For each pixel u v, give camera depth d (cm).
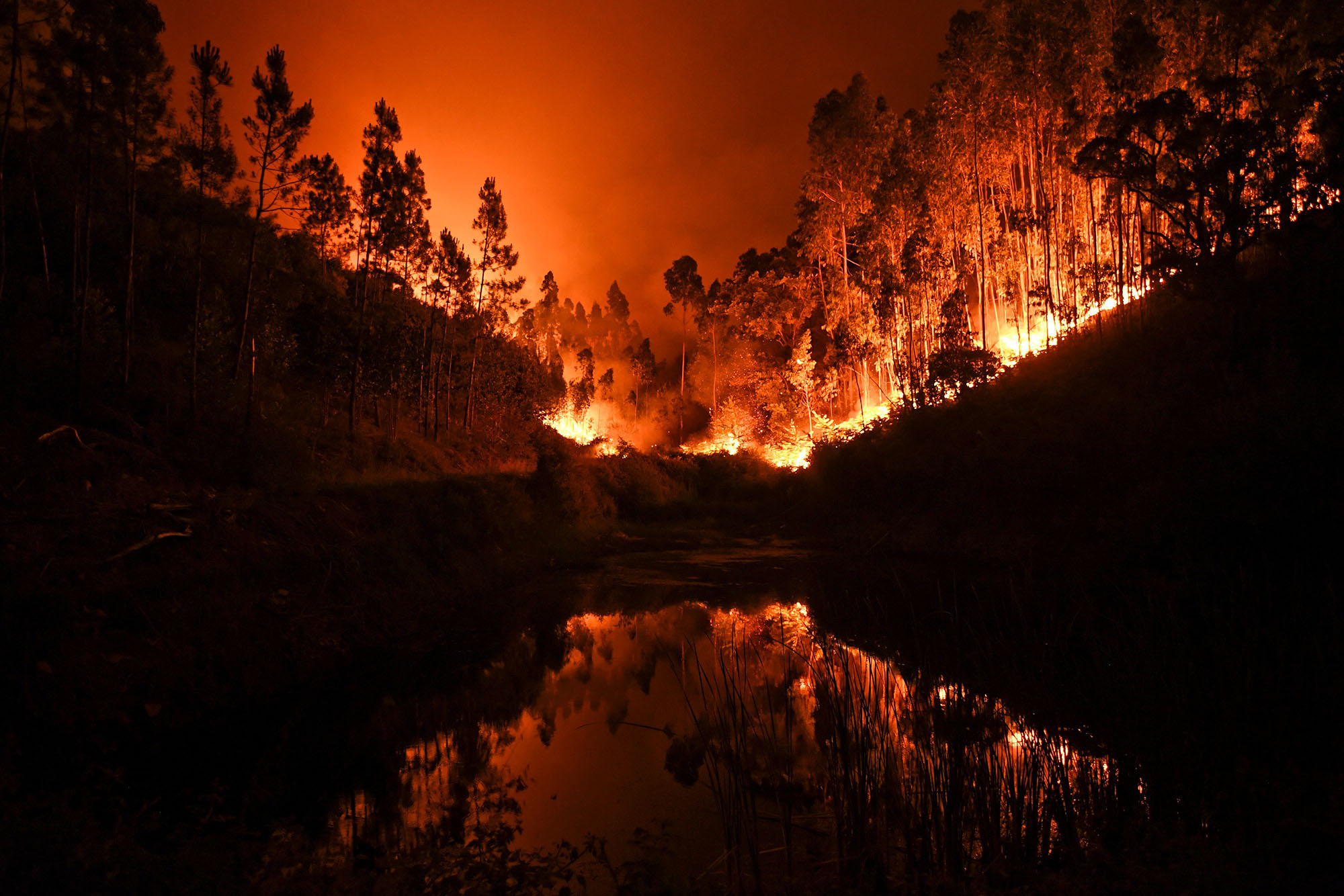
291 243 2816
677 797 644
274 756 735
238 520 1127
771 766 688
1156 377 1977
